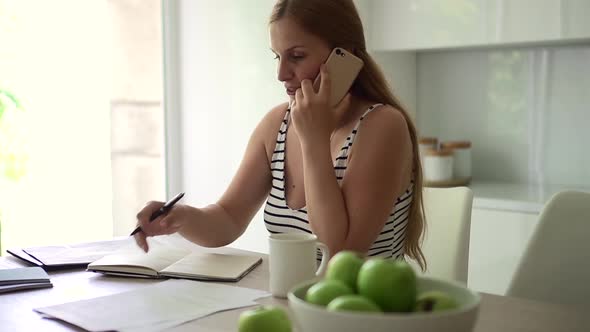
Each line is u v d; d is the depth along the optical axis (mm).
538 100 2969
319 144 1482
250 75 3236
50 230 3160
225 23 3303
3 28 3020
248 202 1785
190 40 3445
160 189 3516
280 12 1604
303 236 1261
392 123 1553
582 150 2873
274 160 1742
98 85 3271
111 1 3293
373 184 1492
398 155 1539
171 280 1382
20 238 3084
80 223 3252
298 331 1012
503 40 2650
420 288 935
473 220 2633
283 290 1231
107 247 1712
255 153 1803
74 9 3184
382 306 801
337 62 1555
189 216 1627
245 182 1787
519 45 2961
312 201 1476
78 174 3234
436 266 1808
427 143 3000
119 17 3320
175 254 1567
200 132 3461
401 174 1551
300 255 1223
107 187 3322
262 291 1286
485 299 1238
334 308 774
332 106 1564
